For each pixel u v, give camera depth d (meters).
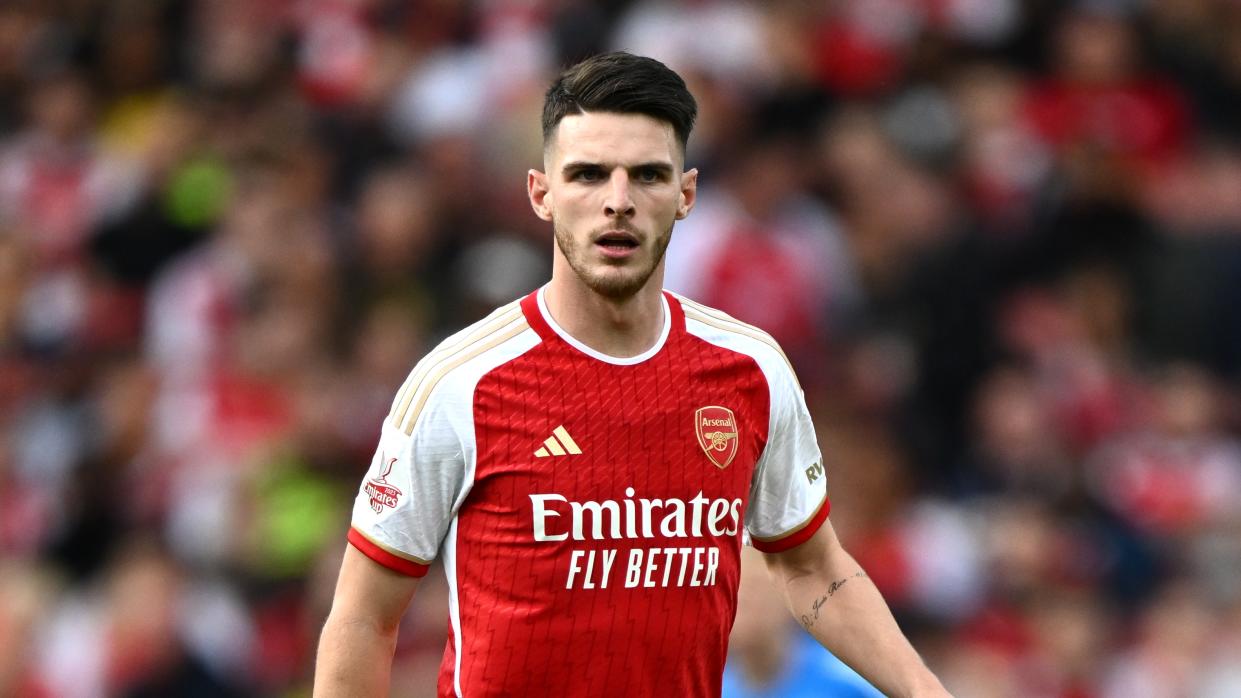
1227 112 47.78
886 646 15.03
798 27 46.28
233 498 37.19
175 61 49.44
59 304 44.81
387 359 39.44
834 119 45.41
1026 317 42.28
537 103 43.38
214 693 34.59
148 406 40.91
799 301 40.47
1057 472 39.16
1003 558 37.09
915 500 37.78
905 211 43.38
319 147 45.19
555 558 13.96
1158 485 40.38
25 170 47.59
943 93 46.28
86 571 39.84
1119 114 46.59
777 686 19.98
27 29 50.62
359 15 47.72
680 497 14.21
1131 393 41.75
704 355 14.54
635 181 13.84
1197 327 43.16
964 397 41.19
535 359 14.20
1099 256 43.59
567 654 14.01
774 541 15.38
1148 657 35.94
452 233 42.53
